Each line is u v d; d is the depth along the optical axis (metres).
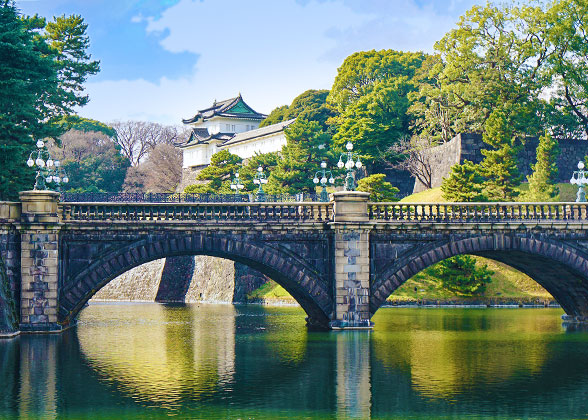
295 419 35.50
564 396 40.03
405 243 61.50
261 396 39.84
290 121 172.75
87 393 40.19
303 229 60.69
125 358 51.25
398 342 58.22
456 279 94.81
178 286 123.62
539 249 62.34
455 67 118.00
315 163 119.88
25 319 57.25
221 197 86.56
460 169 95.94
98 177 178.38
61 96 113.25
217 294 116.81
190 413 36.31
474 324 72.31
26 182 76.12
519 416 36.12
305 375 45.09
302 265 60.78
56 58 117.50
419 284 97.94
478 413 36.66
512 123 112.75
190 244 59.50
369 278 60.66
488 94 114.12
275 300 107.00
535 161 116.25
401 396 39.88
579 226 62.34
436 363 49.00
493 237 62.03
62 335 58.34
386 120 132.50
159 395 39.97
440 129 131.75
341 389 41.41
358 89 156.75
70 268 58.38
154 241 59.12
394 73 154.75
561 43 113.75
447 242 61.66
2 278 56.47
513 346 56.72
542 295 96.00
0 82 72.75
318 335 59.59
